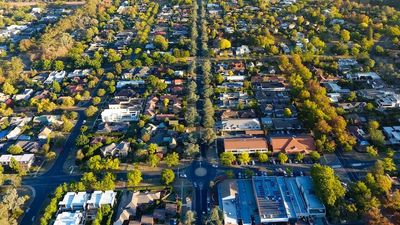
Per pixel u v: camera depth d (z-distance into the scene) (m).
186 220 182.38
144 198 198.88
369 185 196.88
